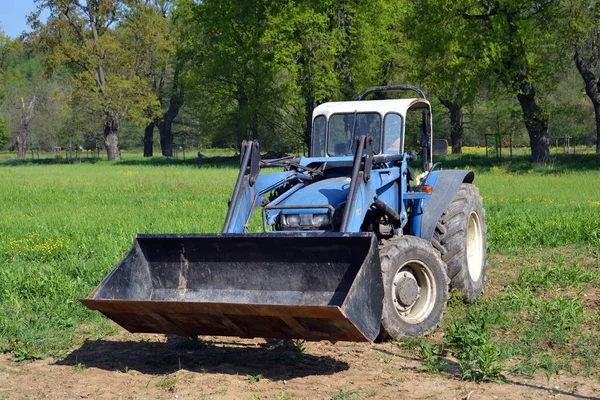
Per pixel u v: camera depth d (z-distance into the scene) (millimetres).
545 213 17016
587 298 9016
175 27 66938
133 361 7215
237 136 59469
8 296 9648
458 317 8336
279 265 6938
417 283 7887
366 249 6547
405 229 8844
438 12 38250
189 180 34094
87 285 10023
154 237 7254
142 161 64688
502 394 5914
